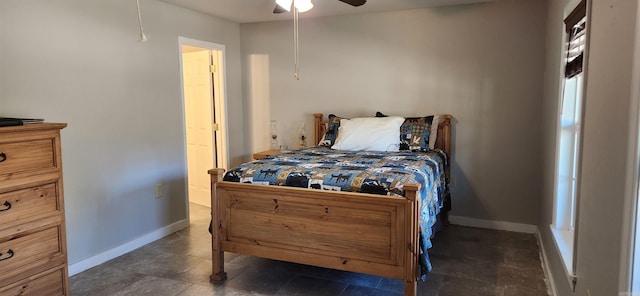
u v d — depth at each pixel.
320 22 4.44
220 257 2.82
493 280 2.81
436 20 3.96
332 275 2.92
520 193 3.85
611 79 1.45
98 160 3.13
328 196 2.43
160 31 3.65
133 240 3.47
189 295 2.63
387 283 2.79
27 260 2.25
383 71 4.22
